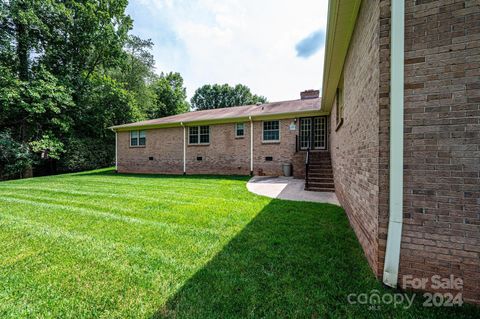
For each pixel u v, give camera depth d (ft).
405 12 6.75
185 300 6.68
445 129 6.40
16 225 13.21
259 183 29.78
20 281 7.71
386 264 7.13
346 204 15.38
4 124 46.14
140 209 16.83
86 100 56.85
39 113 44.91
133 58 77.36
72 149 54.19
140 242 10.85
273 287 7.19
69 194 22.67
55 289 7.29
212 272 8.13
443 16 6.36
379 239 7.41
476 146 6.11
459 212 6.32
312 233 11.77
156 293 7.04
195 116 47.67
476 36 6.05
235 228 12.66
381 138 7.34
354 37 12.59
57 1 50.98
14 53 46.24
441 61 6.39
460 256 6.32
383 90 7.28
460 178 6.29
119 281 7.71
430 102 6.54
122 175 42.88
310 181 26.40
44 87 44.60
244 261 8.89
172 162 45.52
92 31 53.36
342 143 17.93
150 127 47.29
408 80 6.77
